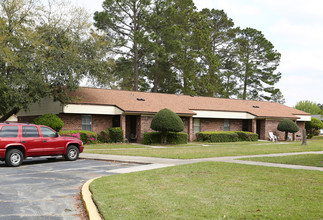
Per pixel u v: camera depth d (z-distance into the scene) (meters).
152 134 28.30
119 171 11.88
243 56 60.03
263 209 5.84
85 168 12.98
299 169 11.27
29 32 24.62
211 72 49.28
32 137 14.16
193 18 51.84
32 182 9.71
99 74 27.36
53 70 24.06
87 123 28.28
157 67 46.88
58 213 6.36
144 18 44.19
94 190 7.80
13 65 23.73
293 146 24.69
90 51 27.16
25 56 23.62
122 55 45.38
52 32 25.78
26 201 7.28
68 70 24.91
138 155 17.56
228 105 36.84
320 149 21.28
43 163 14.79
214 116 33.53
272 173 10.34
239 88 62.47
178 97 35.97
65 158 15.60
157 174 10.39
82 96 28.31
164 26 45.41
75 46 26.23
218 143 30.08
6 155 13.33
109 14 41.94
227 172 10.64
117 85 47.88
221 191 7.53
